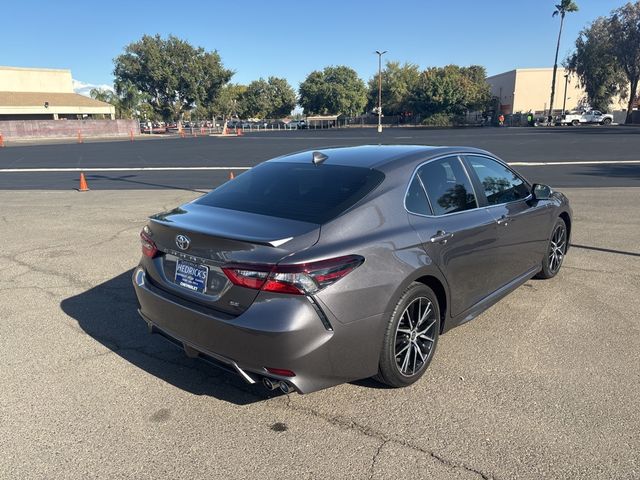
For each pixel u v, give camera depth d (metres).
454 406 3.16
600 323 4.34
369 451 2.76
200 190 13.33
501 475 2.54
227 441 2.87
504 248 4.28
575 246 6.81
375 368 3.12
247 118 113.56
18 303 5.03
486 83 89.81
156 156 25.67
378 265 3.02
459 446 2.78
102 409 3.19
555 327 4.29
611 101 72.56
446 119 77.88
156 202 11.30
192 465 2.67
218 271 2.98
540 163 18.16
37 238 7.75
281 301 2.74
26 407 3.21
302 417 3.09
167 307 3.22
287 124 92.44
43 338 4.23
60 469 2.65
